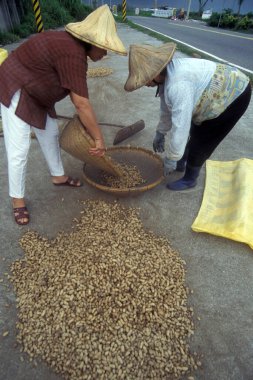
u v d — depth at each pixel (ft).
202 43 37.42
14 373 5.65
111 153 11.17
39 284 7.02
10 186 8.63
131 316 6.36
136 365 5.68
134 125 13.65
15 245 8.29
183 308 6.64
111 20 6.56
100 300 6.62
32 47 6.63
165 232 8.79
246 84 7.55
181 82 6.86
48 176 11.09
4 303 6.79
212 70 7.18
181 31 53.36
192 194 10.23
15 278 7.30
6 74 7.00
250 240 8.11
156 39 39.91
